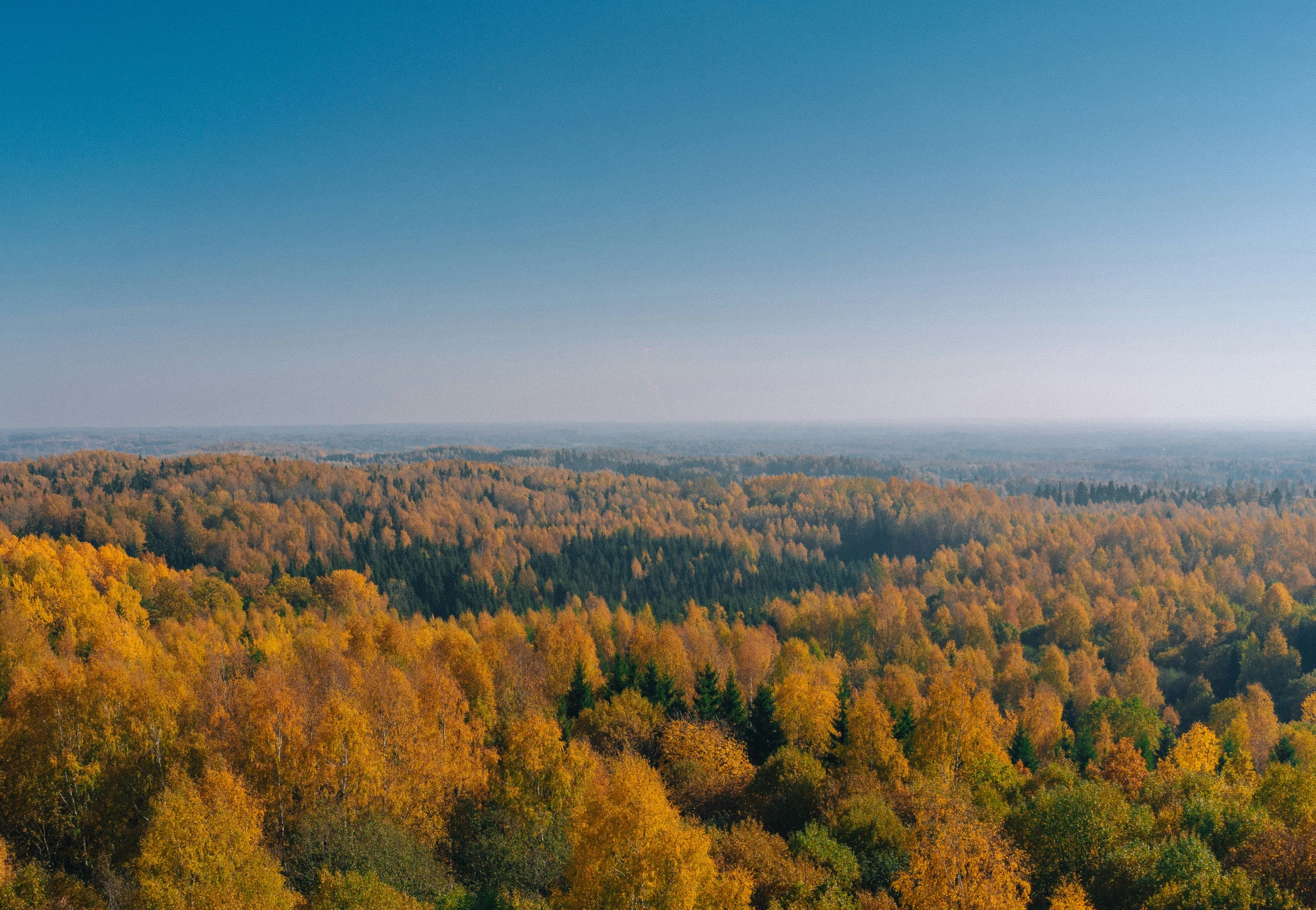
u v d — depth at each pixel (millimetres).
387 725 45969
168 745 44750
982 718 58000
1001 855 31062
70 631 76875
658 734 60938
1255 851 35438
